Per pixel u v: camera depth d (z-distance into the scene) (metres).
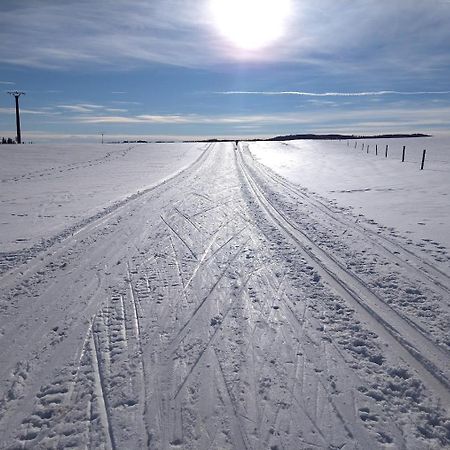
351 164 27.00
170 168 25.72
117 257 7.22
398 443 2.85
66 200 13.66
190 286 5.81
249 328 4.54
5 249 7.77
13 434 2.96
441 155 34.22
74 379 3.61
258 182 18.08
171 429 3.00
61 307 5.12
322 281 5.94
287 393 3.40
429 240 7.93
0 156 33.75
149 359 3.92
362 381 3.56
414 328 4.49
